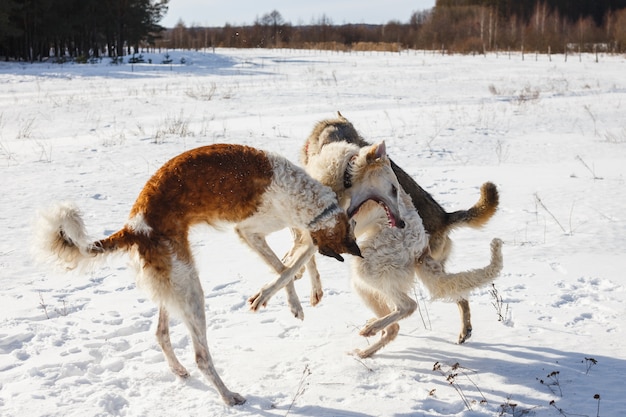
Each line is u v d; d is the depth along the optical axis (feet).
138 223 15.29
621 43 211.82
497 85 103.40
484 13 273.13
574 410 14.12
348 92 91.66
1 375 16.02
